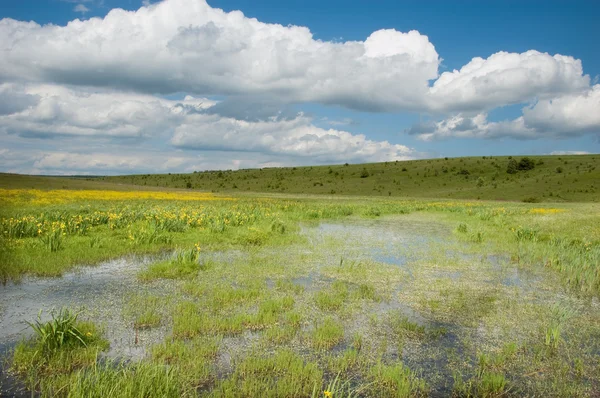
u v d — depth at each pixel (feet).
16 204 85.76
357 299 27.48
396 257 42.91
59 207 80.84
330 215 89.66
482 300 28.14
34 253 36.63
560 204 192.65
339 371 17.31
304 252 43.96
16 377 15.99
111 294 26.99
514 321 24.18
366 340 20.88
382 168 460.55
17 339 19.58
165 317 22.94
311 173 462.19
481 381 17.12
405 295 28.91
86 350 17.99
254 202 131.54
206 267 34.96
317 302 26.50
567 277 34.55
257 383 15.96
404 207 115.14
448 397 15.92
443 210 111.65
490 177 367.04
